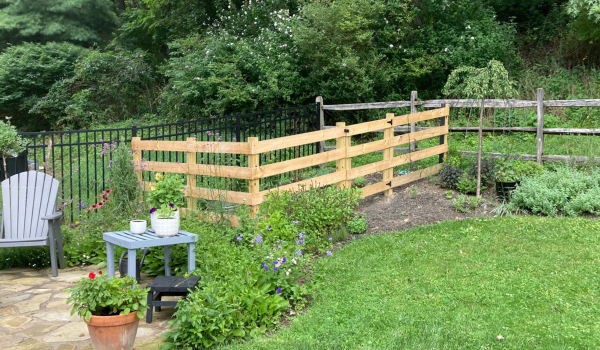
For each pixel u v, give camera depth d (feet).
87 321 9.91
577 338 10.55
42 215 17.93
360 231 18.78
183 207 20.92
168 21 52.01
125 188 20.34
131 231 14.67
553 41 41.93
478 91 20.40
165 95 44.09
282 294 13.17
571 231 16.98
